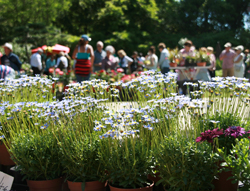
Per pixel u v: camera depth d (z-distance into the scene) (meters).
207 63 6.39
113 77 7.32
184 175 2.12
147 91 2.73
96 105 2.58
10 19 27.62
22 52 21.50
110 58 8.11
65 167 2.54
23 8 27.34
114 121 2.23
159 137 2.44
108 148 2.35
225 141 2.47
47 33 16.45
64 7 29.50
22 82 3.24
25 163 2.63
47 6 28.83
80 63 6.29
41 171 2.61
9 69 4.61
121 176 2.32
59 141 2.57
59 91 6.98
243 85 2.42
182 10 31.19
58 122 2.47
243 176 2.04
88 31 30.77
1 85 3.36
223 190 2.40
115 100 2.83
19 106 2.78
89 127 2.53
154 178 2.59
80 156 2.38
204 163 2.14
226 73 8.92
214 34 29.50
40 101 3.30
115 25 27.84
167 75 2.85
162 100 2.31
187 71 6.27
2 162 3.10
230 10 30.84
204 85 2.53
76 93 2.85
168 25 31.75
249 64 11.45
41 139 2.64
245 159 2.06
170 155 2.15
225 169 2.16
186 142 2.21
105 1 29.61
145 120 2.20
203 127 2.41
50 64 9.20
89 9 29.48
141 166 2.31
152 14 29.50
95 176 2.49
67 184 2.71
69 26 30.20
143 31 28.61
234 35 30.64
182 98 2.30
